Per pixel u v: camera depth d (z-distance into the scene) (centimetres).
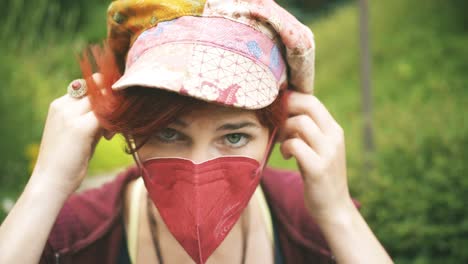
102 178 338
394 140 360
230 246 137
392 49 587
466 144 327
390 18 639
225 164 118
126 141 118
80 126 123
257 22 115
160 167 118
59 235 134
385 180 320
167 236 135
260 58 115
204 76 108
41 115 399
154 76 106
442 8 623
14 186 343
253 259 138
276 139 135
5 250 119
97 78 125
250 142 120
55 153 124
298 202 145
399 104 483
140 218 138
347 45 656
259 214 142
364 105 366
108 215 138
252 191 124
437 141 335
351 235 129
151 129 111
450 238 290
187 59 109
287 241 140
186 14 114
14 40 498
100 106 119
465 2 614
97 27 677
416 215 301
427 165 325
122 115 112
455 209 294
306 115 133
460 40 567
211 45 111
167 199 119
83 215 139
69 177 124
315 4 827
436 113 397
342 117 496
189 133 115
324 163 129
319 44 681
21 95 399
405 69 534
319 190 130
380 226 305
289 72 127
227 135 119
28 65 463
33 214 121
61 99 128
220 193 118
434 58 546
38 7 541
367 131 360
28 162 357
